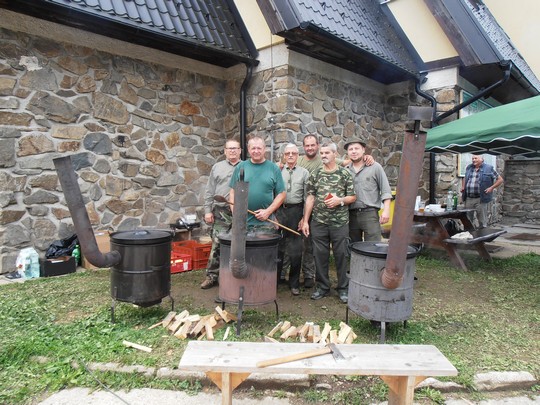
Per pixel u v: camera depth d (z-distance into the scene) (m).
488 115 4.75
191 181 6.18
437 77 7.22
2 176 4.44
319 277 4.04
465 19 6.65
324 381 2.49
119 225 5.38
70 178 2.86
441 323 3.44
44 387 2.40
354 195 3.87
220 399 2.36
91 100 5.08
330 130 6.52
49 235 4.83
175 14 5.45
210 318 3.21
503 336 3.16
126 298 3.16
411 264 2.90
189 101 6.11
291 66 5.81
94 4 4.46
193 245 5.44
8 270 4.53
